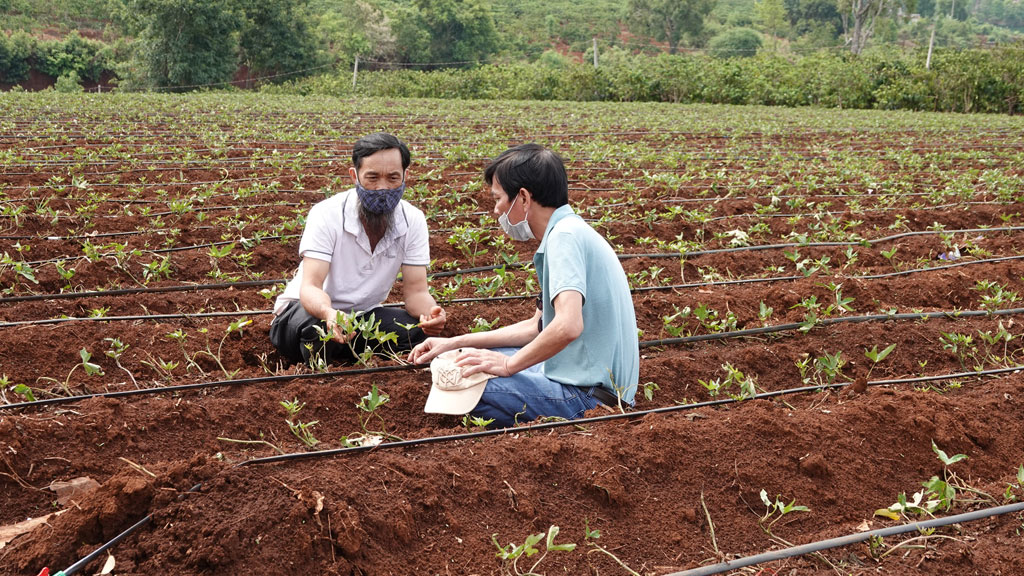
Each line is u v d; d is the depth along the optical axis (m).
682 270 6.58
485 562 2.93
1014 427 4.05
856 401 4.03
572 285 3.53
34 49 52.00
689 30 79.19
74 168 9.80
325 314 4.20
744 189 9.98
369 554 2.81
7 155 10.32
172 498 2.81
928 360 5.00
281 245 6.89
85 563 2.63
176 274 6.24
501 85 35.12
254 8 46.31
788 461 3.53
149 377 4.45
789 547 3.13
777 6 90.88
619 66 33.62
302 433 3.84
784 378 4.76
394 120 18.39
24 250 6.45
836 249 7.26
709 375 4.67
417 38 60.09
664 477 3.39
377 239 4.54
